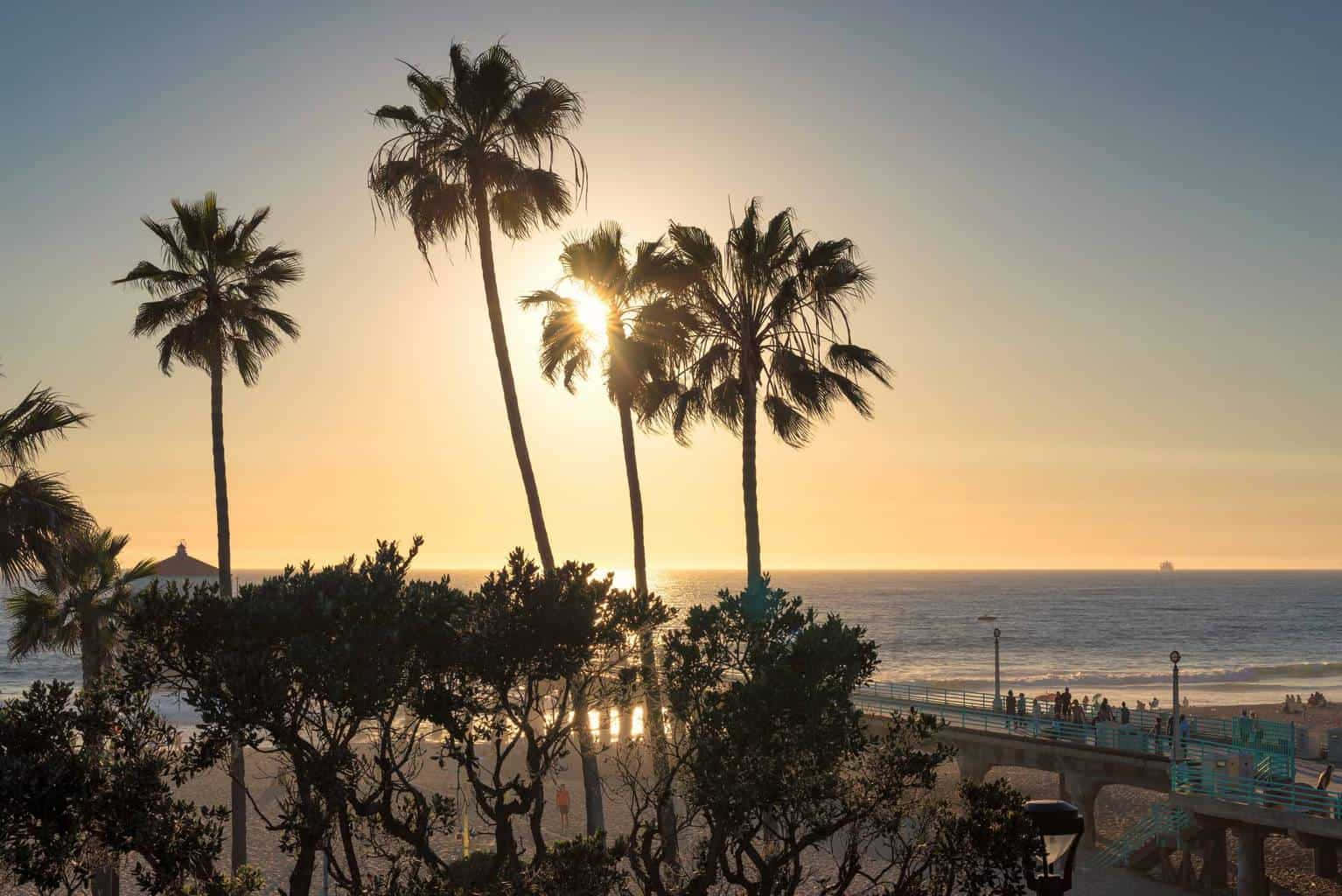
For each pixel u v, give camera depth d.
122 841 13.61
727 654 15.67
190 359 30.22
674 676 15.63
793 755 14.59
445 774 48.88
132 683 13.94
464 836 29.55
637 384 27.80
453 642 14.70
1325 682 124.75
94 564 29.17
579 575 15.55
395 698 14.45
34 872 13.19
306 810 14.21
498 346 25.00
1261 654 164.00
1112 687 120.50
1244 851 33.22
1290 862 38.91
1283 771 36.66
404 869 15.79
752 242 26.86
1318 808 31.56
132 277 30.11
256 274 31.36
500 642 14.71
